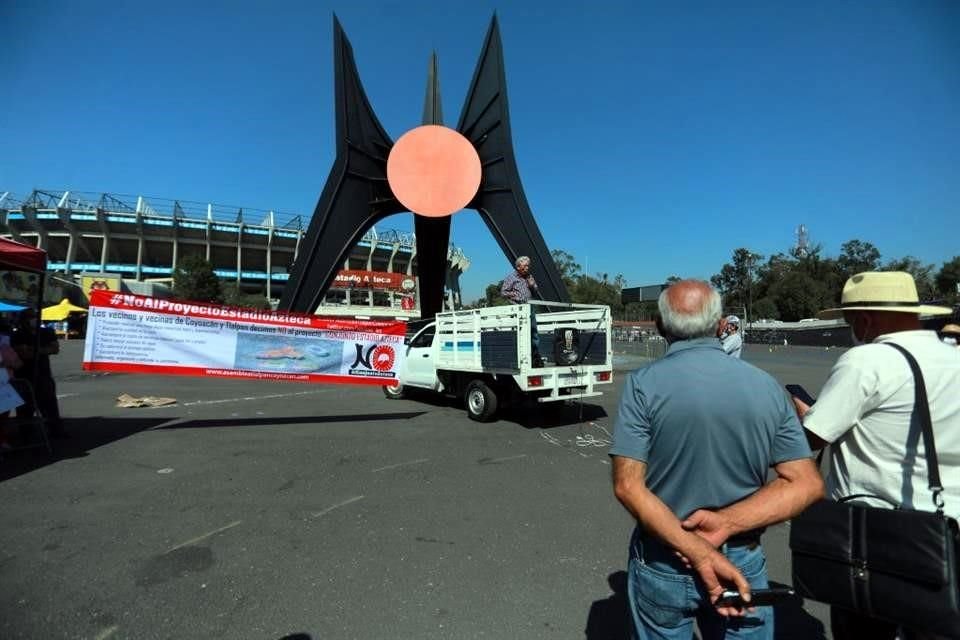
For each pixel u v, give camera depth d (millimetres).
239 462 6344
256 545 4059
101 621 3033
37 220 70562
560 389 9047
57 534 4227
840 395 2145
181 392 12656
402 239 92875
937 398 2033
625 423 1882
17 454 6625
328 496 5176
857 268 67438
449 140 14648
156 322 7875
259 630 2965
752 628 1806
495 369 8781
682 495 1806
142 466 6137
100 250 77625
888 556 1847
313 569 3684
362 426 8570
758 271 75750
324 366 8914
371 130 15047
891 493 2078
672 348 1938
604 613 3156
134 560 3793
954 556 1770
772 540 4320
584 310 9805
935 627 1759
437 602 3270
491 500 5109
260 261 85250
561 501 5098
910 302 2221
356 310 75938
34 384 7035
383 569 3691
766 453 1819
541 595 3361
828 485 2365
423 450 7023
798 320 65438
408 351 11312
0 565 3699
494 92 14938
